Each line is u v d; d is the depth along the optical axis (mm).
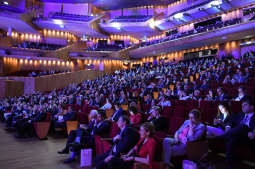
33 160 3781
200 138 3047
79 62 22547
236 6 16297
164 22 21234
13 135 6242
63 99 11203
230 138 3096
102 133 3949
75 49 21703
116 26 22500
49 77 18078
